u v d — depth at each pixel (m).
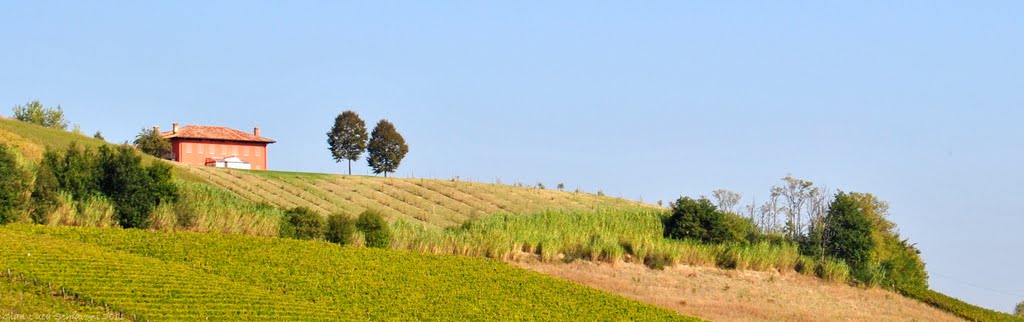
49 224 55.28
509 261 69.31
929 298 78.12
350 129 149.75
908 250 99.12
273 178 91.88
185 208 61.44
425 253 62.34
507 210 92.31
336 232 63.78
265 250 53.50
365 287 49.16
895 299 76.75
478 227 74.25
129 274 42.69
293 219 64.25
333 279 49.69
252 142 131.50
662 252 75.44
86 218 57.34
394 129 147.38
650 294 64.88
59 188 58.25
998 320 73.81
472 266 59.59
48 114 134.25
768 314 62.56
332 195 88.88
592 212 83.62
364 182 96.44
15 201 53.62
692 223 80.94
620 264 73.50
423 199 92.94
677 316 54.75
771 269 78.94
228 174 90.00
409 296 49.12
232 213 63.12
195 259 48.84
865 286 79.56
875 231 91.44
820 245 84.56
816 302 70.31
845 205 86.38
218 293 42.56
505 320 47.28
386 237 65.75
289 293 45.81
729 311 61.97
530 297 53.53
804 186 87.19
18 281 38.91
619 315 52.38
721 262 77.75
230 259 49.88
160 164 62.50
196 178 83.81
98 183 60.47
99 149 62.16
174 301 39.88
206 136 127.69
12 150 60.31
